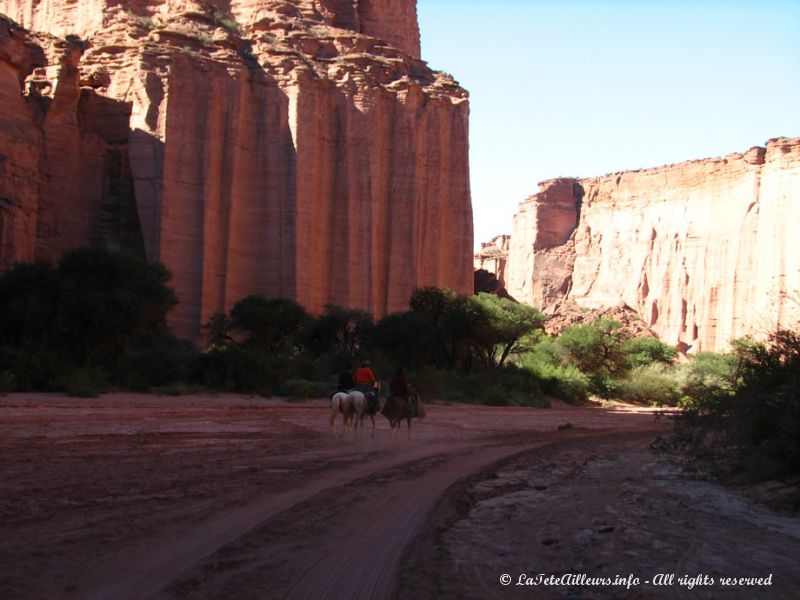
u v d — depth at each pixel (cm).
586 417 3856
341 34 7794
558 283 13650
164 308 4234
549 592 652
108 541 767
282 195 6706
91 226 6378
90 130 6688
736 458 1403
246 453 1542
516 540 844
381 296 7206
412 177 7438
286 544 785
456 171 7856
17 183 5391
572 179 14312
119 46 6850
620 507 1062
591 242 13650
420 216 7588
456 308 5853
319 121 7019
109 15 7462
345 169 7088
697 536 864
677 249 12219
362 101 7225
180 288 6178
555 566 734
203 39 6862
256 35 7275
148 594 616
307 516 924
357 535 834
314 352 5969
